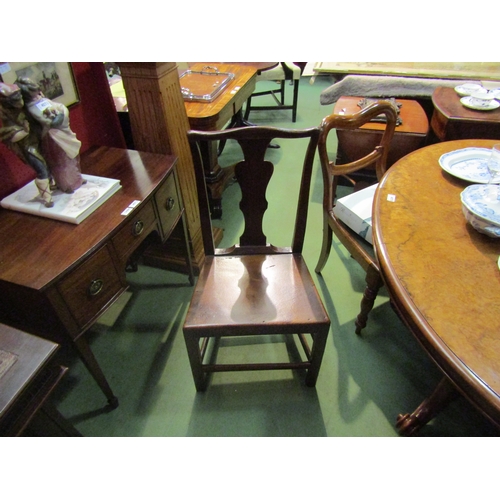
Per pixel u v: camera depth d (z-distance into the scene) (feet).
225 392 4.27
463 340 2.19
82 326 3.21
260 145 3.36
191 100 6.03
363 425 3.94
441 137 6.13
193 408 4.11
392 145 6.43
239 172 3.56
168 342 4.85
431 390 4.26
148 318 5.19
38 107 2.86
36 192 3.55
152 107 4.35
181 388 4.32
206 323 3.38
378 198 3.52
